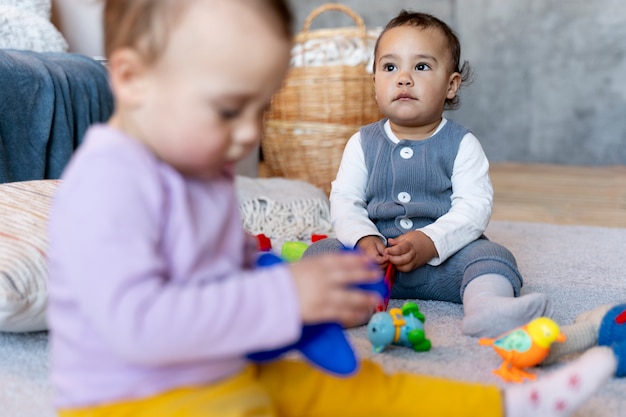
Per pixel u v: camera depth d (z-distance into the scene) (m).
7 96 1.61
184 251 0.60
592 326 0.98
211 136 0.60
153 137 0.61
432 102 1.30
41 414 0.84
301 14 3.21
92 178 0.57
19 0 2.13
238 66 0.58
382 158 1.32
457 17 3.07
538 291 1.33
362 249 1.21
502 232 1.86
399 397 0.69
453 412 0.68
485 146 3.16
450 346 1.04
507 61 3.05
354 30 2.14
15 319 0.98
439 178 1.29
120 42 0.60
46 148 1.73
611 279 1.41
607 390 0.89
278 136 2.22
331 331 0.65
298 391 0.68
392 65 1.32
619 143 2.98
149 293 0.55
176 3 0.58
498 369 0.95
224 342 0.56
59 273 0.61
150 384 0.60
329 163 2.19
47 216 1.16
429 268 1.24
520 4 2.99
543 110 3.05
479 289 1.11
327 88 2.12
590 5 2.90
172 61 0.58
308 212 1.77
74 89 1.83
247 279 0.58
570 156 3.06
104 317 0.54
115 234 0.55
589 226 1.92
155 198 0.59
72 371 0.61
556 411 0.69
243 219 1.74
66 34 2.35
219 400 0.60
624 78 2.92
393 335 1.00
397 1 3.10
